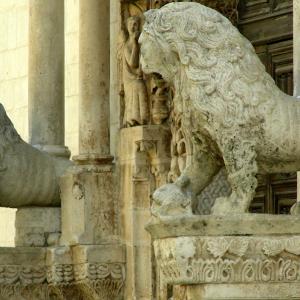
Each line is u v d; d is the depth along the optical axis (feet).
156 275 118.21
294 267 75.36
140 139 119.14
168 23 78.38
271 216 75.25
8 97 153.89
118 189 120.88
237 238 75.20
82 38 122.21
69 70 143.13
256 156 77.66
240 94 77.05
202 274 75.31
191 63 77.51
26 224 121.08
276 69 121.29
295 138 77.25
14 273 117.91
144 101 120.78
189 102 77.92
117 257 119.34
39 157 120.16
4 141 118.42
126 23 124.16
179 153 116.57
